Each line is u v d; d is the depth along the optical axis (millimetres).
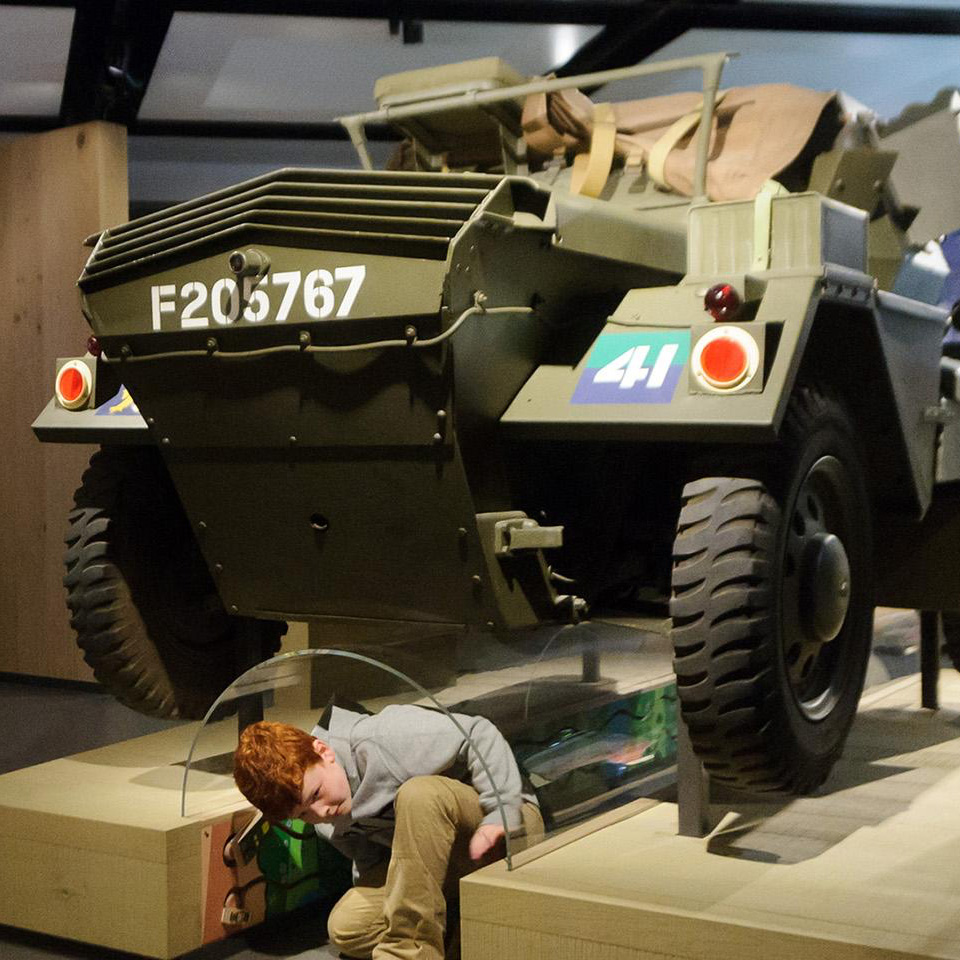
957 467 3137
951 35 5301
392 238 2346
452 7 5008
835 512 2682
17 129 6195
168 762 3256
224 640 3371
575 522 2842
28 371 5246
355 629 3768
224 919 2791
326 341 2455
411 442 2465
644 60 5457
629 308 2516
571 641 3264
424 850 2514
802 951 2043
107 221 4953
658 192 3191
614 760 3031
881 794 2898
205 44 5230
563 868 2395
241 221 2482
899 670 4570
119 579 3135
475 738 2621
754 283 2363
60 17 4926
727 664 2330
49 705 4961
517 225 2375
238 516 2771
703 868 2391
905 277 3340
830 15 5148
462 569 2551
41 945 2885
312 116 6035
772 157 3078
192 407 2691
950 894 2238
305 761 2602
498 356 2447
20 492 5340
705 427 2289
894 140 3332
